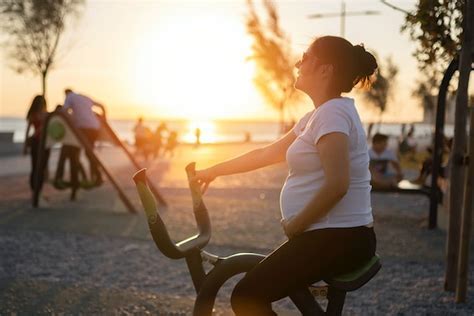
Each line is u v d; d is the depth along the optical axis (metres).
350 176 2.44
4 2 24.69
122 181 14.77
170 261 6.42
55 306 4.66
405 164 21.45
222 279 2.82
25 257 6.47
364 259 2.53
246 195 12.16
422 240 7.68
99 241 7.35
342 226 2.45
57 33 25.69
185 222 8.69
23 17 25.14
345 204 2.46
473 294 5.22
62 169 10.67
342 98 2.47
